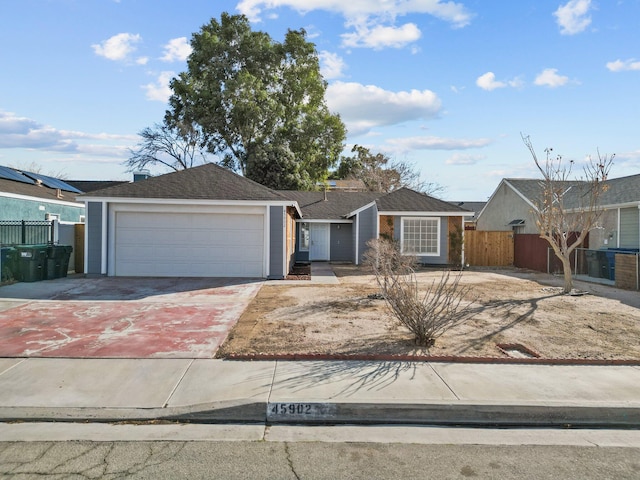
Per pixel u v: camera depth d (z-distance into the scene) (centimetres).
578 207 1908
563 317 945
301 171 3775
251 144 3684
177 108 3816
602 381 580
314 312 970
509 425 489
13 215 1944
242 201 1509
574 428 484
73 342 727
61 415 482
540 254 1964
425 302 890
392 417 495
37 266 1371
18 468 378
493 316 950
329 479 368
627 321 910
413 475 376
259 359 652
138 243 1518
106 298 1111
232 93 3500
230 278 1520
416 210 2095
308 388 541
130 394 528
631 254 1363
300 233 2539
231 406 493
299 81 4053
